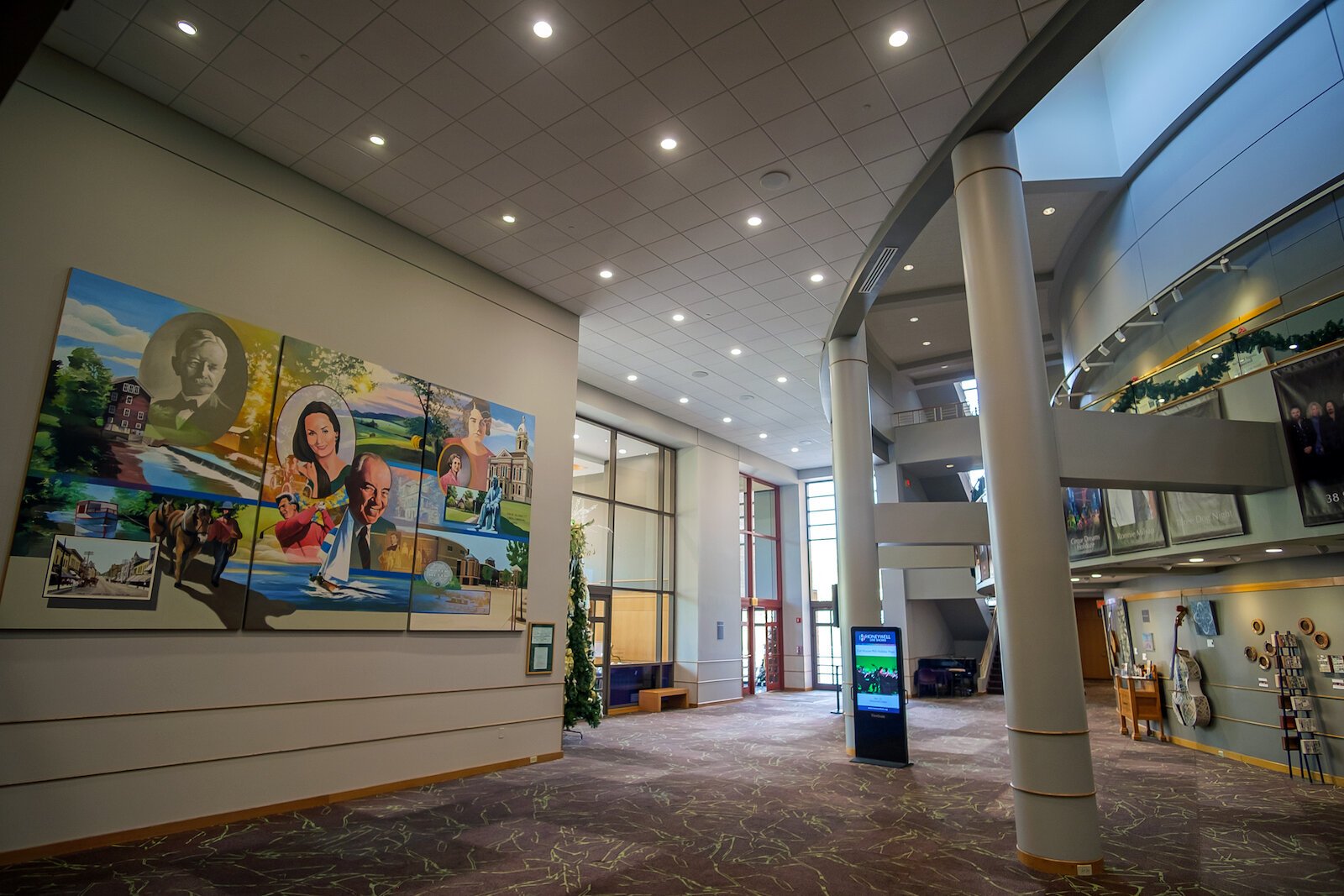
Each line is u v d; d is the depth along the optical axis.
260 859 5.30
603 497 15.77
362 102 6.46
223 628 6.31
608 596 15.31
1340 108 7.19
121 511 5.80
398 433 8.06
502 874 5.05
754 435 18.61
